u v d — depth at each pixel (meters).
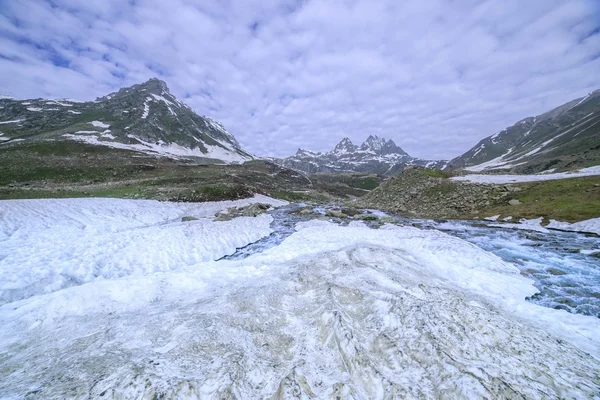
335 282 12.70
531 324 9.96
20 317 10.34
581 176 37.34
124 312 10.98
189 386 5.99
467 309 9.01
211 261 18.47
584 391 5.87
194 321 9.61
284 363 7.53
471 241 23.36
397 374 6.68
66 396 5.86
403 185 52.72
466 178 48.00
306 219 38.50
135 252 19.61
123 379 6.20
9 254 17.50
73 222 26.94
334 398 5.96
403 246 21.48
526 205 32.19
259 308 10.69
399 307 9.29
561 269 16.50
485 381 5.84
